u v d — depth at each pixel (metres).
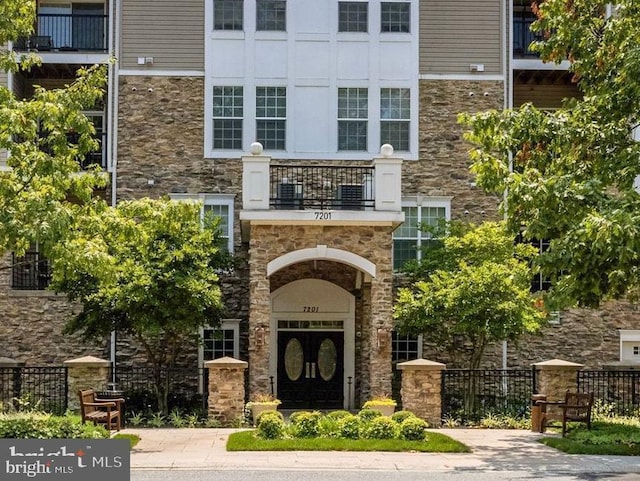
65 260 15.52
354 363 26.06
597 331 26.44
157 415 20.75
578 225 15.09
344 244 22.03
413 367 20.55
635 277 15.58
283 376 26.00
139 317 21.64
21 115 15.23
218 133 26.38
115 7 26.50
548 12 18.25
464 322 22.20
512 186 16.19
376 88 26.48
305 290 26.19
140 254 21.73
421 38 26.94
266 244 21.86
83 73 16.69
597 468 14.62
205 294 21.89
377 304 21.97
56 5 27.94
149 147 26.28
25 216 14.88
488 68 26.97
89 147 16.42
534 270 15.66
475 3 27.08
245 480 13.31
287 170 24.91
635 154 16.34
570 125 17.20
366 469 14.30
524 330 22.75
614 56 17.30
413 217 26.48
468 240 23.59
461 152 26.69
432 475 13.83
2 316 25.77
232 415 20.23
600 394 24.89
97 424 17.94
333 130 26.31
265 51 26.47
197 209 17.38
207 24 26.47
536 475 13.88
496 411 21.58
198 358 25.62
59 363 25.69
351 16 26.69
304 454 15.70
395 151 26.52
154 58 26.52
